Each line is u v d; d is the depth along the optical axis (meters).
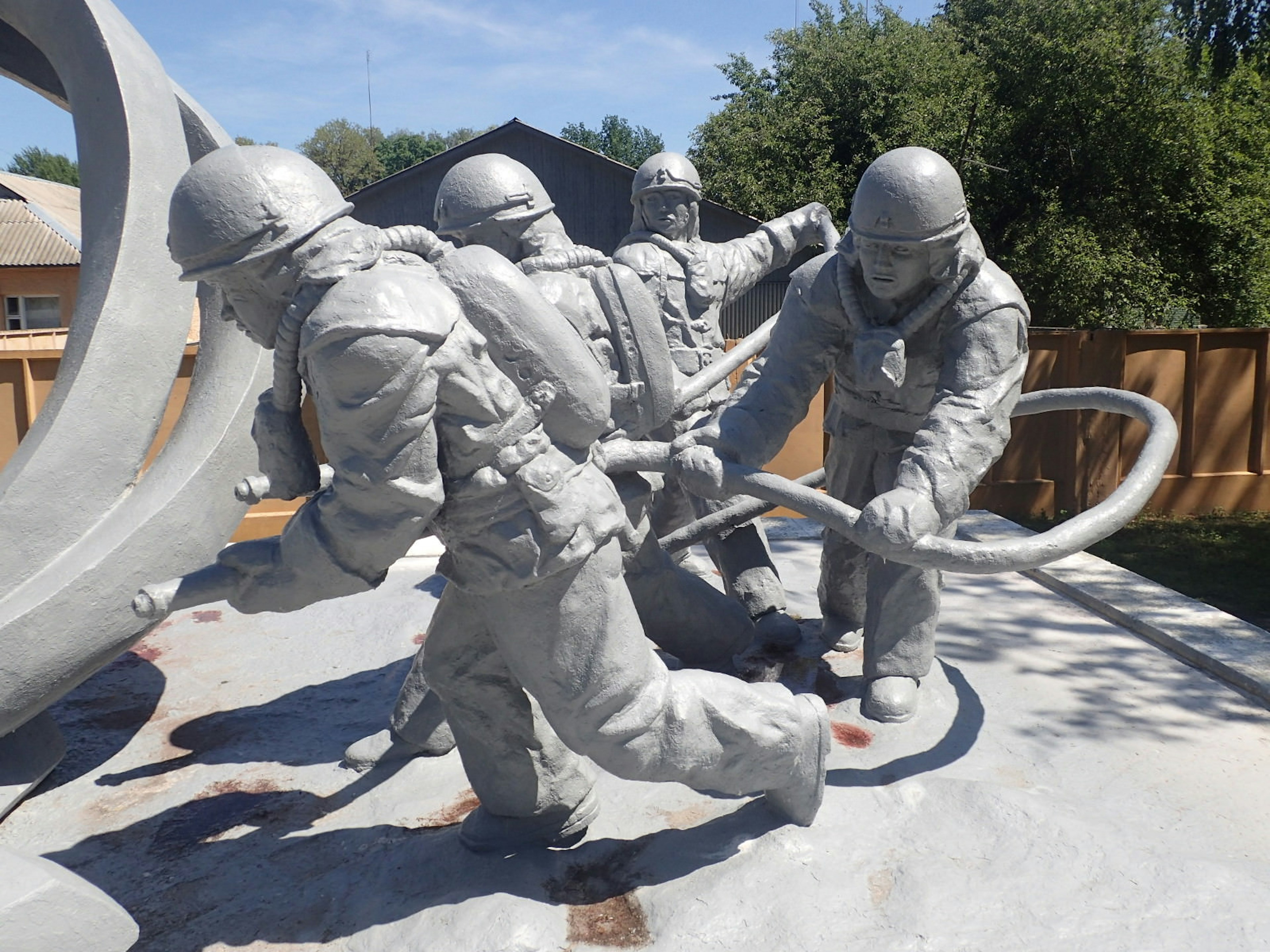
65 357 2.88
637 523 3.04
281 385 1.96
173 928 2.31
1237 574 7.21
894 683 3.24
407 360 1.73
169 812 2.86
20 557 2.65
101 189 2.91
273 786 2.99
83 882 1.86
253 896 2.43
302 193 1.85
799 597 4.50
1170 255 17.11
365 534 1.86
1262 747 3.02
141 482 3.02
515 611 2.03
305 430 2.09
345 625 4.27
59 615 2.60
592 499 2.00
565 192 16.31
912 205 2.41
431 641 2.38
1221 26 10.70
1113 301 16.88
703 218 15.66
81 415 2.75
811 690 3.49
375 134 67.69
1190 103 16.70
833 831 2.46
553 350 1.95
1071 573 4.55
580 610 2.02
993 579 4.69
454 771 3.02
